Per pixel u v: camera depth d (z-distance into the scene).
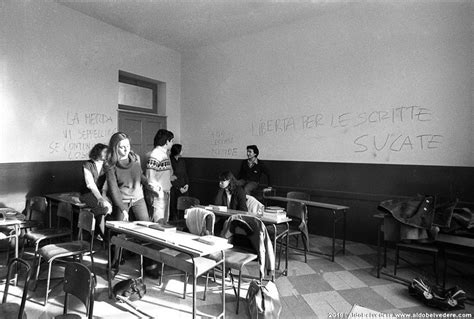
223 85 6.43
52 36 4.72
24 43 4.38
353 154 4.79
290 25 5.46
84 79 5.18
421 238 3.08
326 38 5.05
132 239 2.85
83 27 5.15
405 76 4.34
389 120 4.47
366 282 3.26
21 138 4.37
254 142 5.97
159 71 6.62
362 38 4.70
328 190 5.03
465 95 3.91
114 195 2.99
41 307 2.62
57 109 4.80
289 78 5.48
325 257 4.04
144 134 6.43
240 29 5.79
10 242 3.89
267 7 4.92
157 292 2.93
